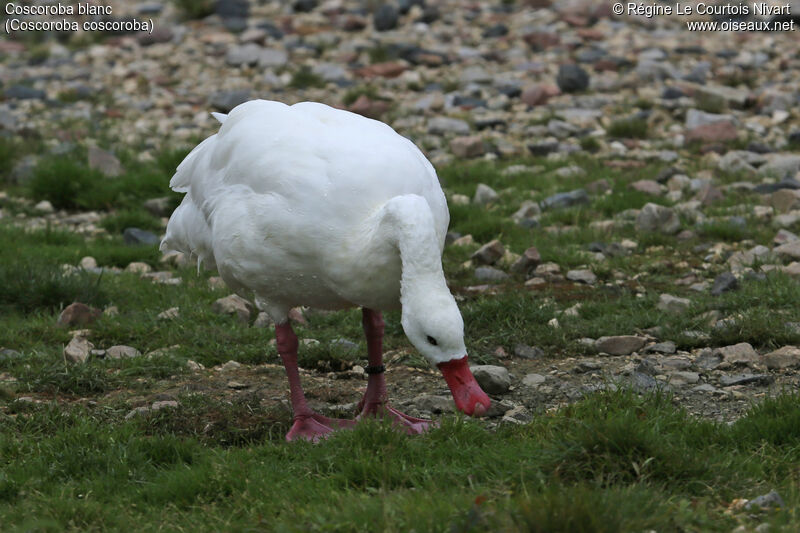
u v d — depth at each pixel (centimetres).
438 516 639
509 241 1541
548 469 719
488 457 750
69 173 1886
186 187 1027
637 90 2553
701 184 1764
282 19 3494
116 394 1023
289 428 918
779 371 1023
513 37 3192
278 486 736
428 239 766
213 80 2841
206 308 1286
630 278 1362
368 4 3606
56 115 2511
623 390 892
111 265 1529
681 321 1163
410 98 2567
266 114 918
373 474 739
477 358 1102
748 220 1568
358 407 967
